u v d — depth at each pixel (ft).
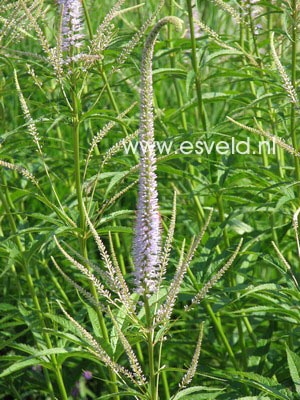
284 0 5.04
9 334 5.70
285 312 4.52
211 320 5.83
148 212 3.92
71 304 5.82
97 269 4.06
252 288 4.65
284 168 5.72
